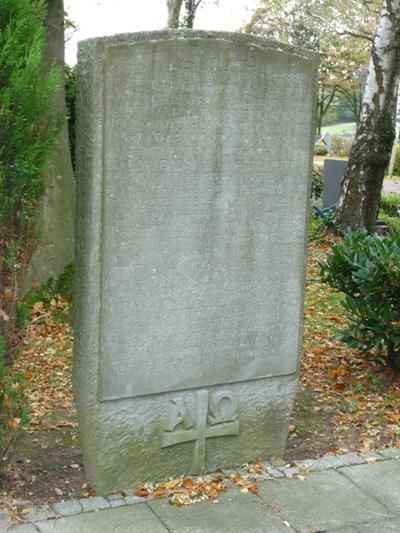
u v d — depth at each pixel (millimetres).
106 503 4031
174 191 3975
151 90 3793
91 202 3779
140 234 3938
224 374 4355
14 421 4023
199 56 3875
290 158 4262
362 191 12367
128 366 4059
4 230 3678
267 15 26422
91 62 3652
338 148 41969
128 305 3990
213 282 4203
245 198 4184
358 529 3846
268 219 4277
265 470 4480
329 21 25281
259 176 4195
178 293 4113
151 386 4145
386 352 6578
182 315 4152
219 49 3916
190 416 4305
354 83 37250
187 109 3910
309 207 4422
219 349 4309
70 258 8102
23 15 3539
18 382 4113
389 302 5820
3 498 4055
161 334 4113
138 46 3711
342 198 12594
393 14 11680
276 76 4113
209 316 4234
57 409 5465
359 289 6023
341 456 4699
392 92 12125
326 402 5699
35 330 7258
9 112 3418
